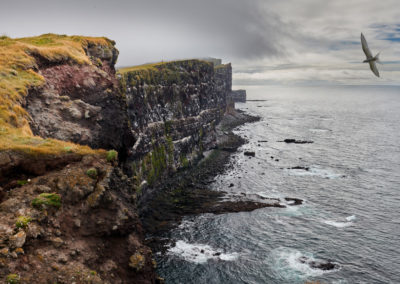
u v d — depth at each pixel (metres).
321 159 124.75
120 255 22.39
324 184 93.69
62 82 39.62
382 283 48.00
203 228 64.75
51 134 32.88
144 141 89.00
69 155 24.12
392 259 54.22
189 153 121.00
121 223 22.64
